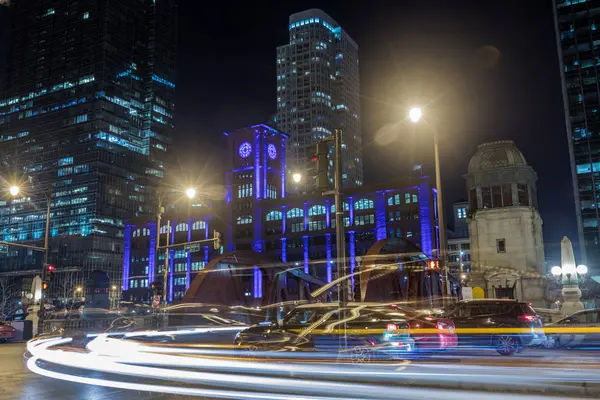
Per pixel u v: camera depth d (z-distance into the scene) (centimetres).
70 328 4644
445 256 2483
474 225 4541
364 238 11419
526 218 4362
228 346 2145
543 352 1819
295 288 10250
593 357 1608
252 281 11094
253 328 1662
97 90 17075
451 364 1394
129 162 17338
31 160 17438
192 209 13788
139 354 1838
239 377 1223
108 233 16075
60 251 15962
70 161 16700
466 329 1753
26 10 18988
